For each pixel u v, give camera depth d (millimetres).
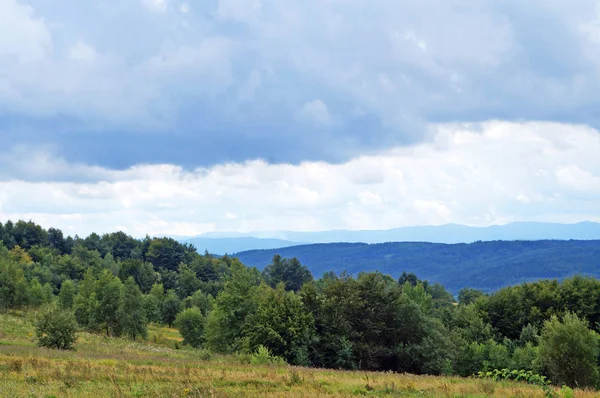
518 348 58281
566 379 39438
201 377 23156
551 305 77625
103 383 20438
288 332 54125
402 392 21297
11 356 29000
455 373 57125
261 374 25641
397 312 59281
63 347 43062
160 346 78750
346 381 24516
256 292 67562
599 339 45625
